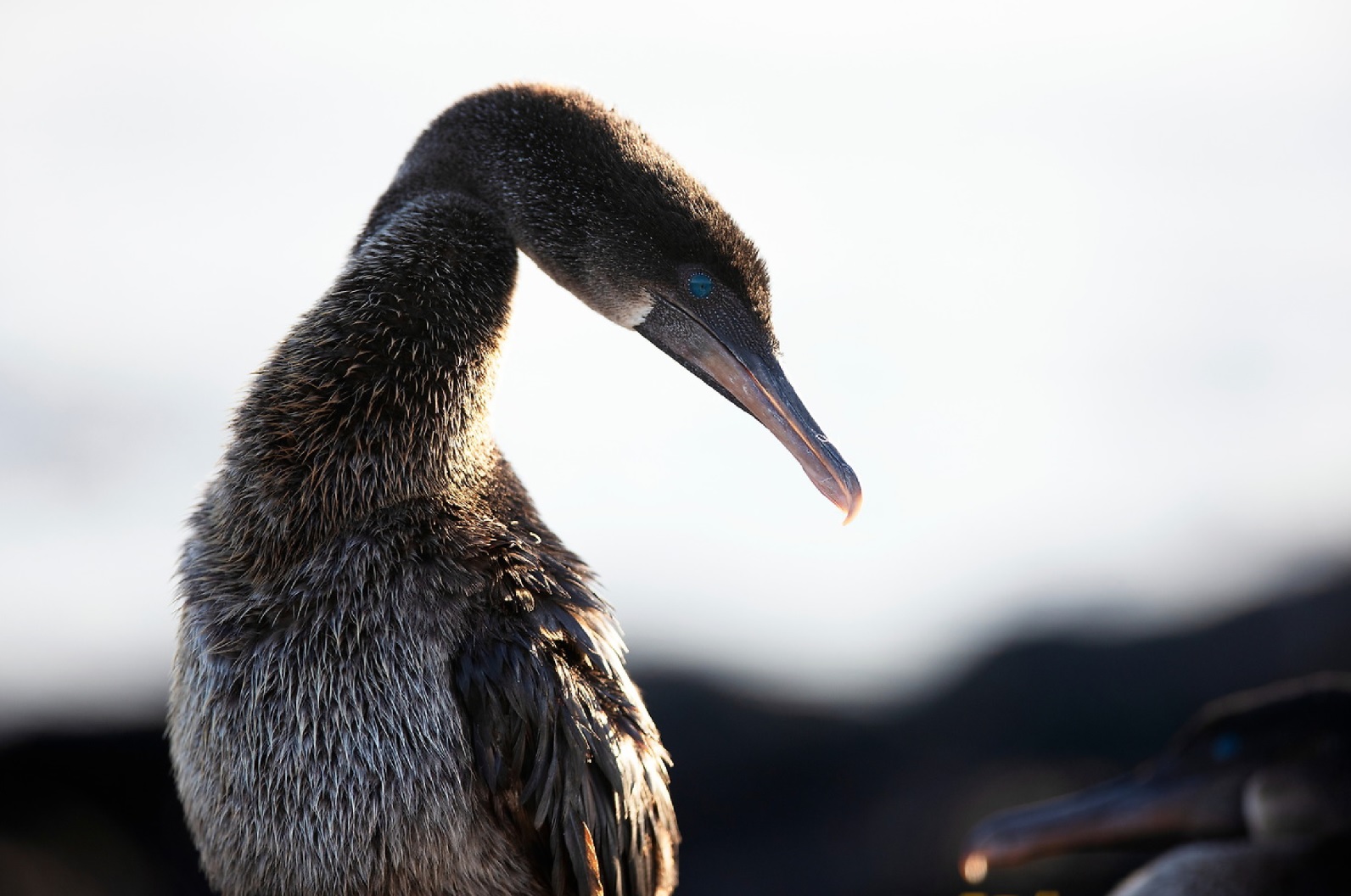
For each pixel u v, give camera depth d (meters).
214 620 8.98
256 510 9.00
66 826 22.30
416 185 10.27
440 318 9.39
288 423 9.08
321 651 8.77
